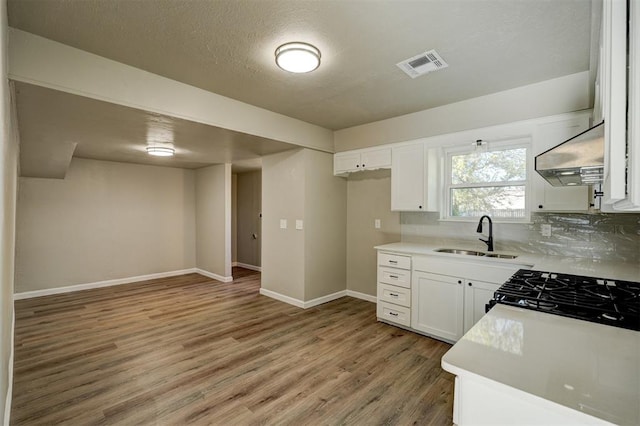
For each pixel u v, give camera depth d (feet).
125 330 10.87
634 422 2.13
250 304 13.85
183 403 6.83
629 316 4.03
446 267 9.67
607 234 8.54
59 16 6.00
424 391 7.30
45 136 10.90
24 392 7.19
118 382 7.63
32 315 12.35
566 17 5.96
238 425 6.15
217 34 6.60
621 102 2.73
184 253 20.33
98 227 16.84
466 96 10.05
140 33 6.59
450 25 6.24
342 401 6.92
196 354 9.11
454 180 11.64
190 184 20.63
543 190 8.80
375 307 13.46
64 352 9.20
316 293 13.84
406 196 11.85
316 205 13.82
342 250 15.03
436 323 9.93
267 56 7.52
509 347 3.28
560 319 4.08
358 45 6.99
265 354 9.11
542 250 9.56
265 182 15.21
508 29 6.37
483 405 2.88
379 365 8.47
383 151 12.65
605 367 2.86
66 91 7.08
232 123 10.32
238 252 23.02
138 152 14.60
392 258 11.08
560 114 8.68
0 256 3.48
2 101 3.69
